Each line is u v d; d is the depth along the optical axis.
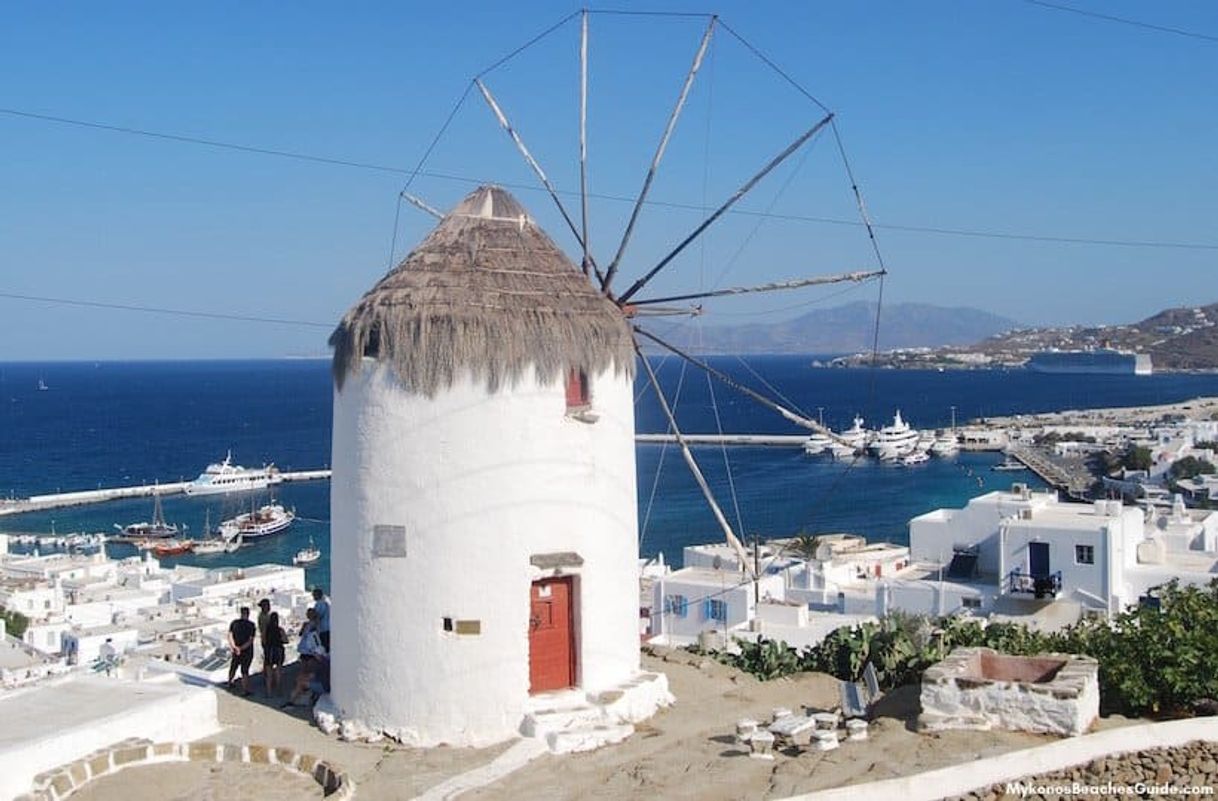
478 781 13.95
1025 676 14.86
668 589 45.62
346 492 16.17
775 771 13.28
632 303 18.28
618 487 16.86
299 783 13.78
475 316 15.64
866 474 141.00
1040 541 42.03
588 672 16.31
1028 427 195.62
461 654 15.45
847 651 19.45
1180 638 15.29
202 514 128.62
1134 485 118.25
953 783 12.32
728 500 119.69
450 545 15.52
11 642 57.78
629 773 13.79
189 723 15.23
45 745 13.15
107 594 72.50
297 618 60.34
